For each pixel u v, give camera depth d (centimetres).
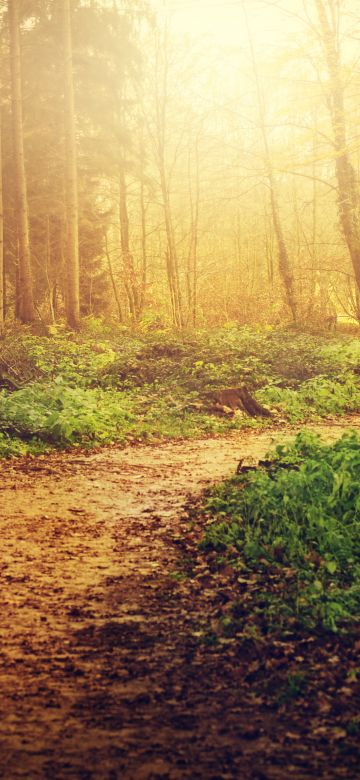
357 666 489
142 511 902
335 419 1742
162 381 1931
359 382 2052
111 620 574
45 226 3766
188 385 1884
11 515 880
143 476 1105
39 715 429
